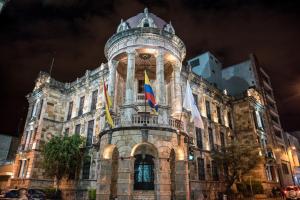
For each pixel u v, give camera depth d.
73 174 29.05
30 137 34.94
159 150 18.66
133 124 19.17
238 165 29.19
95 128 29.47
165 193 17.66
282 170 48.62
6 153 49.31
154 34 23.44
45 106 34.41
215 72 53.75
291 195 30.23
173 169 21.81
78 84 35.91
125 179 17.70
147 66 27.58
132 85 21.59
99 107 30.25
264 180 36.72
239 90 53.09
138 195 19.80
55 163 25.83
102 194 19.14
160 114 20.23
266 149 43.22
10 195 24.58
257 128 41.81
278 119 57.09
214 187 30.42
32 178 29.70
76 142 27.78
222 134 38.19
